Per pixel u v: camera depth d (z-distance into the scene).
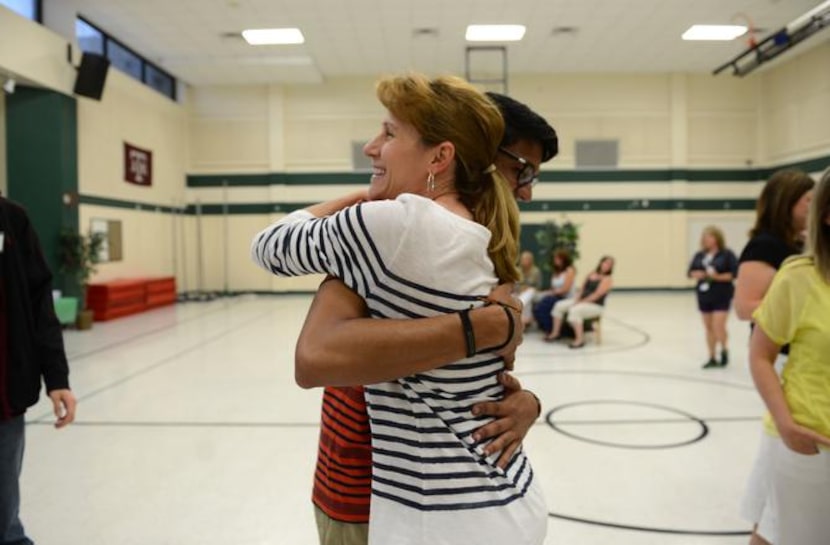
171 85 14.52
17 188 9.79
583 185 14.95
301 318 10.58
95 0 9.88
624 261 15.04
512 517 0.87
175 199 14.39
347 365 0.81
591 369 6.07
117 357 6.88
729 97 14.86
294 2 10.05
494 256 0.93
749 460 3.54
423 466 0.86
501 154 1.10
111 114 11.50
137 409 4.69
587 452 3.69
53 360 1.84
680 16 10.84
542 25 11.20
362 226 0.83
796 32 9.88
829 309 1.51
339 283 0.88
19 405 1.72
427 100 0.92
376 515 0.89
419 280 0.83
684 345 7.45
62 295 9.80
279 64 13.00
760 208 2.13
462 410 0.89
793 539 1.58
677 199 14.90
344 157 14.89
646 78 14.83
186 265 14.90
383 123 0.96
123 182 11.96
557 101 14.80
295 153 14.96
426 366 0.83
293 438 4.00
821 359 1.52
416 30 11.37
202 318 10.63
